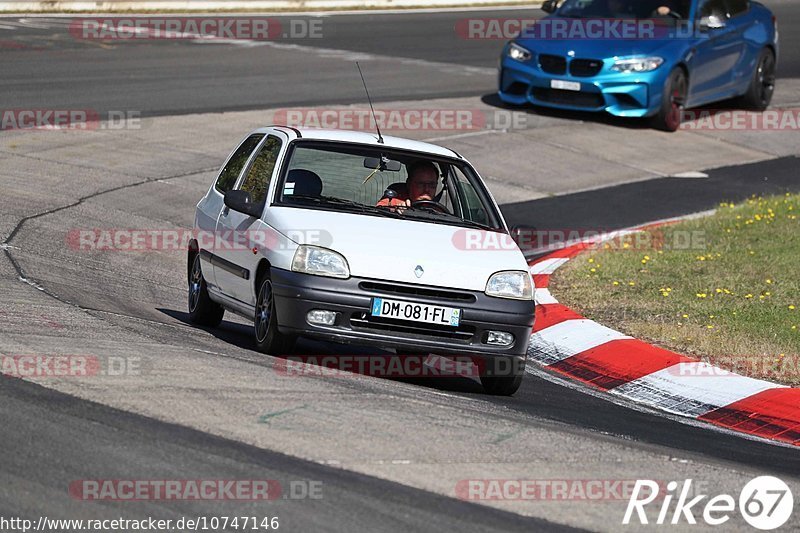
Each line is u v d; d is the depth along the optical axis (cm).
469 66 7906
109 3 9481
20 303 2847
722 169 5891
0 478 1672
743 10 7031
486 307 2569
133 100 6162
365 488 1761
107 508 1612
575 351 3128
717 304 3481
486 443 2070
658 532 1738
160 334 2739
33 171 4747
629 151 6034
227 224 2931
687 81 6450
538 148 5906
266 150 2973
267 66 7381
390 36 9012
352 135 2970
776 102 7388
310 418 2077
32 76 6525
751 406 2686
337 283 2511
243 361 2491
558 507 1783
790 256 4028
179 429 1939
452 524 1662
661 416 2631
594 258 4088
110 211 4400
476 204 2886
